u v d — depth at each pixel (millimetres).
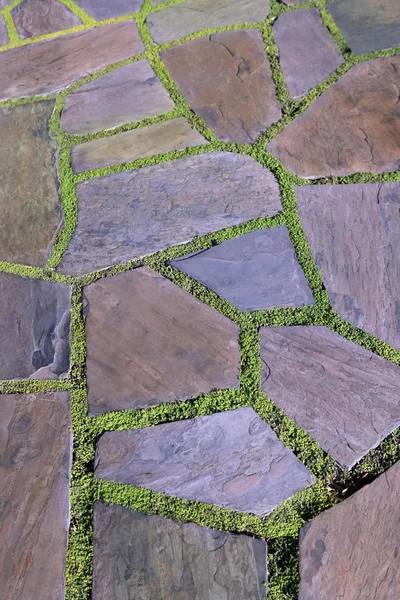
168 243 1826
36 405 1598
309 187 1886
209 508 1421
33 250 1871
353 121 2029
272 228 1818
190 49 2338
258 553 1360
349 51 2229
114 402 1580
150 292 1743
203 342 1646
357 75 2154
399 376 1542
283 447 1479
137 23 2475
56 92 2271
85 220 1913
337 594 1312
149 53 2354
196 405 1556
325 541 1359
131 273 1783
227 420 1529
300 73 2193
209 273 1755
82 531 1427
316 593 1316
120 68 2318
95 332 1696
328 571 1332
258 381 1570
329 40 2275
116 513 1437
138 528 1414
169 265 1783
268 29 2352
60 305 1754
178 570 1362
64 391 1612
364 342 1602
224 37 2354
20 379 1643
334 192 1865
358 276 1705
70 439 1539
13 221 1943
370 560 1333
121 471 1485
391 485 1400
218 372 1596
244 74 2221
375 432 1474
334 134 2004
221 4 2475
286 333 1634
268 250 1778
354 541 1352
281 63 2232
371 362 1569
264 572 1343
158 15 2488
